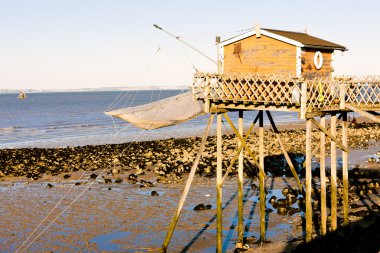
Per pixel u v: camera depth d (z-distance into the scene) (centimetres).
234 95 2084
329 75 2391
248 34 2266
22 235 2542
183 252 2250
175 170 4159
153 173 4138
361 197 3069
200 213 2878
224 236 2459
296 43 2130
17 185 3803
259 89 2045
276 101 1961
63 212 2962
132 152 5378
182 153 5175
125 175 4103
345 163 2316
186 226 2636
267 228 2550
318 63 2275
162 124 2641
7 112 15300
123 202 3178
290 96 2028
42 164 4719
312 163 4472
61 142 7156
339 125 7794
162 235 2495
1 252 2305
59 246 2369
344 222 2364
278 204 3006
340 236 2236
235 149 5203
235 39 2312
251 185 3588
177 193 3403
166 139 6694
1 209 3053
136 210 2973
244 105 2080
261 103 2045
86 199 3281
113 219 2792
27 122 11094
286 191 3288
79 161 4844
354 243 2141
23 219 2827
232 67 2344
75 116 12925
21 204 3178
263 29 2256
